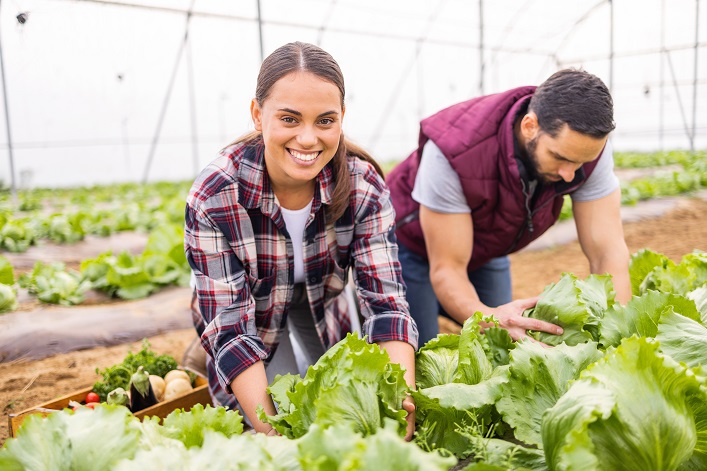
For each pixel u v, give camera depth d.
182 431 1.86
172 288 7.59
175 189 21.59
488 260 3.56
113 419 1.58
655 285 2.91
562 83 2.64
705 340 2.00
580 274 8.24
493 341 2.28
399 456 1.27
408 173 3.63
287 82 2.06
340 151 2.43
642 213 12.55
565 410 1.57
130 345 5.57
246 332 2.30
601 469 1.51
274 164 2.29
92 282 7.36
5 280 6.98
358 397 1.71
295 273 2.72
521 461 1.72
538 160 2.81
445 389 1.88
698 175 16.39
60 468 1.51
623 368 1.60
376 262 2.49
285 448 1.57
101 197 20.45
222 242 2.34
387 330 2.29
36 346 5.32
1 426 3.88
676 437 1.55
